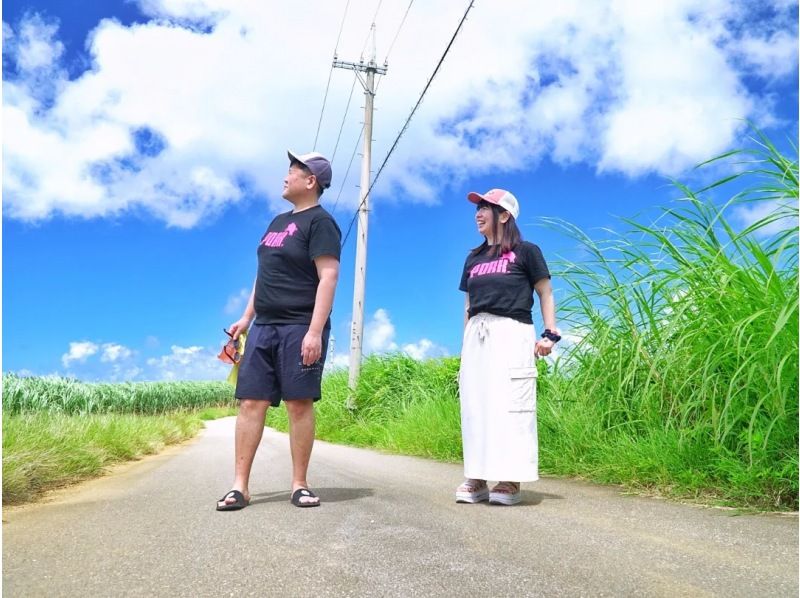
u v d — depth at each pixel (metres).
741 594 1.45
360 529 2.19
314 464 5.11
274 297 3.13
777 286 3.13
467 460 3.07
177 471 4.76
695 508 2.74
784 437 3.00
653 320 4.03
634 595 1.45
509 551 1.86
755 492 2.79
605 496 3.22
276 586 1.53
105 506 2.86
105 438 6.83
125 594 1.49
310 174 3.30
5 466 3.47
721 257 3.49
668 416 3.88
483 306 3.23
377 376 11.50
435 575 1.61
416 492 3.30
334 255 3.16
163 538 2.09
